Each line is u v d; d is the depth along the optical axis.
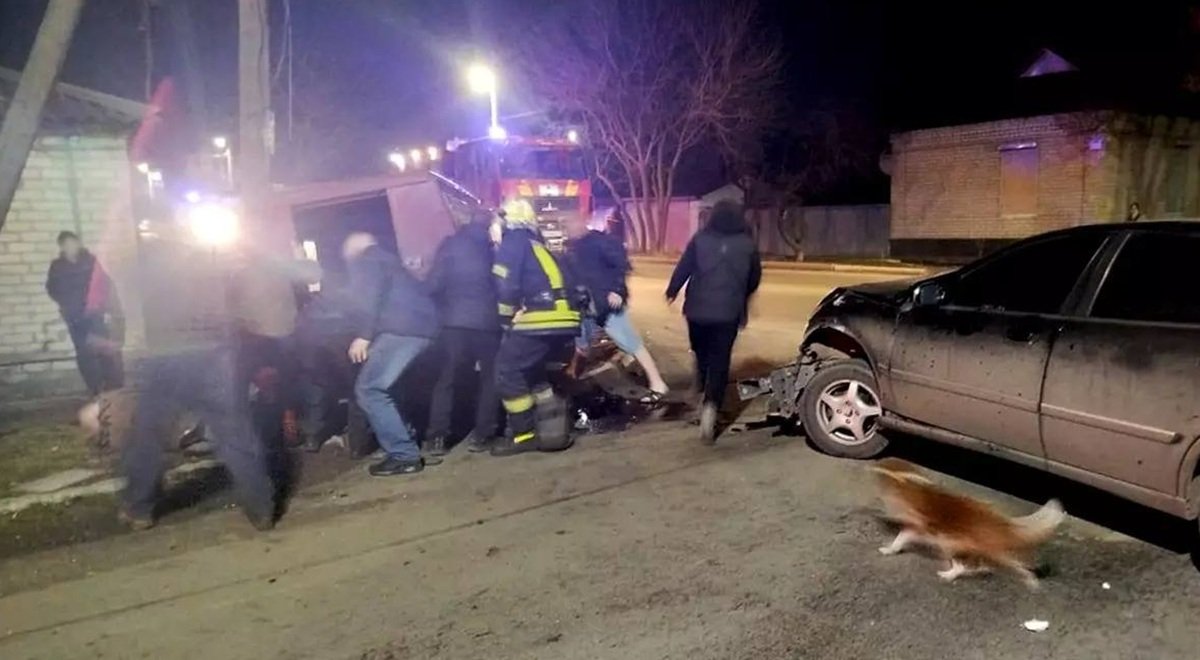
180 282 8.48
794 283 20.28
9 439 7.44
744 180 33.50
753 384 7.11
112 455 6.90
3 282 9.24
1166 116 22.47
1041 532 5.05
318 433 7.24
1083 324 4.93
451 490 6.17
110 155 9.68
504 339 6.89
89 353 8.87
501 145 22.19
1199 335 4.41
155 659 3.99
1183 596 4.29
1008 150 23.33
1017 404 5.21
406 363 6.43
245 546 5.26
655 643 3.96
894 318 6.14
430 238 8.87
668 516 5.52
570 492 6.05
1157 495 4.60
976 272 5.71
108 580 4.82
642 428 7.76
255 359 6.96
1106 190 21.73
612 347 10.13
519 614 4.28
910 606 4.24
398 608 4.39
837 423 6.66
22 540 5.38
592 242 8.57
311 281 7.49
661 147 33.34
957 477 6.12
